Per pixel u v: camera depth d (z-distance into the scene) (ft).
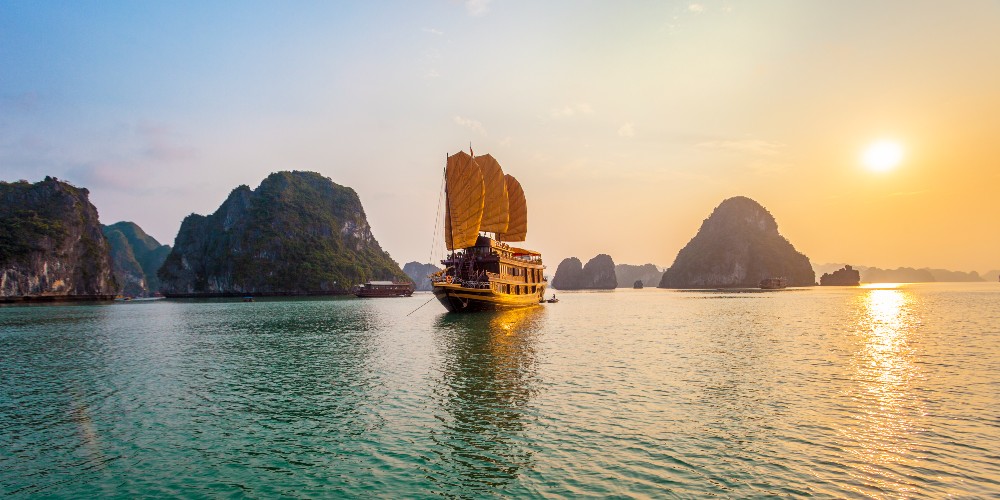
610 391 50.67
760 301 249.75
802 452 33.30
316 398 51.08
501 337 97.81
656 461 32.37
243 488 30.48
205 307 269.23
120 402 51.24
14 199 439.22
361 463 33.63
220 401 50.88
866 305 197.06
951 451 32.96
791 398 46.85
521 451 34.78
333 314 185.78
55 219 434.30
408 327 123.95
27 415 46.88
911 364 62.64
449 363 68.69
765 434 36.91
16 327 148.46
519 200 210.18
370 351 82.53
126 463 34.78
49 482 31.94
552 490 28.81
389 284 418.51
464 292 147.43
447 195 173.27
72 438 40.16
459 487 29.63
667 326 117.39
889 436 36.04
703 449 34.22
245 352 85.25
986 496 26.81
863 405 44.09
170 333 121.90
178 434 40.65
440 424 41.16
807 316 143.13
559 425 40.01
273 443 37.96
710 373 58.80
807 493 27.58
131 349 92.17
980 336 88.02
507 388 52.95
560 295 441.68
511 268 179.83
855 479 29.14
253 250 530.68
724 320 132.67
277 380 60.59
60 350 91.91
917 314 144.05
